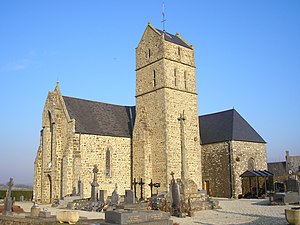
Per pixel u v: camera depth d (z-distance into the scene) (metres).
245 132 43.88
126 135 42.47
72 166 36.72
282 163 63.62
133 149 41.84
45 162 41.31
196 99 43.28
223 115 46.53
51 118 41.12
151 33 43.50
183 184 26.94
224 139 42.44
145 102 42.62
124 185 40.91
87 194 37.34
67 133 38.38
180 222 19.59
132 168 41.81
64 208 31.80
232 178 40.75
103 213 26.44
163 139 39.16
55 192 38.03
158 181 38.94
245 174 40.16
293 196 28.95
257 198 38.88
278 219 19.22
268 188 43.00
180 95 41.62
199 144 42.38
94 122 41.03
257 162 43.84
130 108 48.19
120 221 14.91
